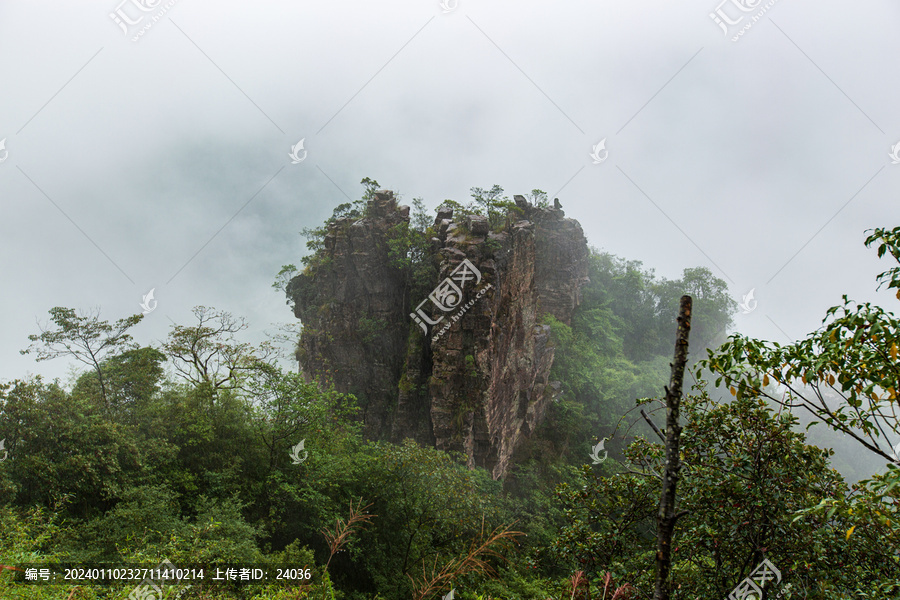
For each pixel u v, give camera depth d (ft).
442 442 128.57
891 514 24.34
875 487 23.36
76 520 63.82
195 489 78.64
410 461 91.56
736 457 33.81
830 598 29.50
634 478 40.40
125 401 90.99
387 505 89.92
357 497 88.58
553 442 185.16
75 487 67.92
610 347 239.91
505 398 145.59
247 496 81.92
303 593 35.55
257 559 57.93
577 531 41.39
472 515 90.27
